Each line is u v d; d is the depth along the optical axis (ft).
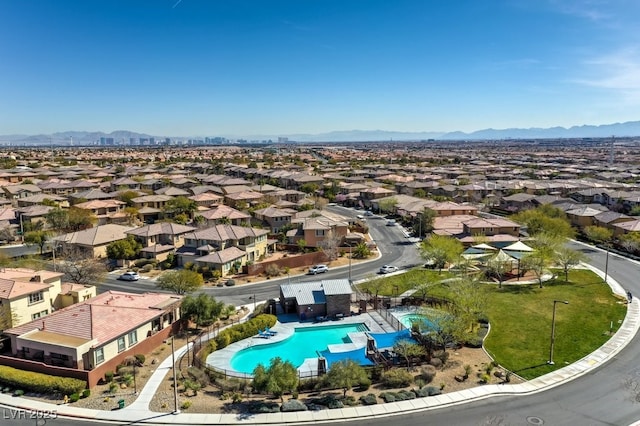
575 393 138.51
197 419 124.67
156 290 240.73
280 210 386.52
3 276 195.72
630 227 329.52
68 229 356.59
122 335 159.43
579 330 186.39
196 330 190.08
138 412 128.06
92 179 613.52
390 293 236.63
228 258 270.87
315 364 163.94
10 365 151.12
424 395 136.77
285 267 284.00
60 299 201.87
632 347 169.68
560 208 400.88
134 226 352.69
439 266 274.36
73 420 124.67
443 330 167.02
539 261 248.32
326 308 206.90
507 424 122.01
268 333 187.83
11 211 382.63
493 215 430.20
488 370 151.33
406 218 414.41
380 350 171.42
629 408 129.49
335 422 123.85
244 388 142.00
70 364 147.23
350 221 389.80
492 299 224.53
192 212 415.23
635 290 235.40
